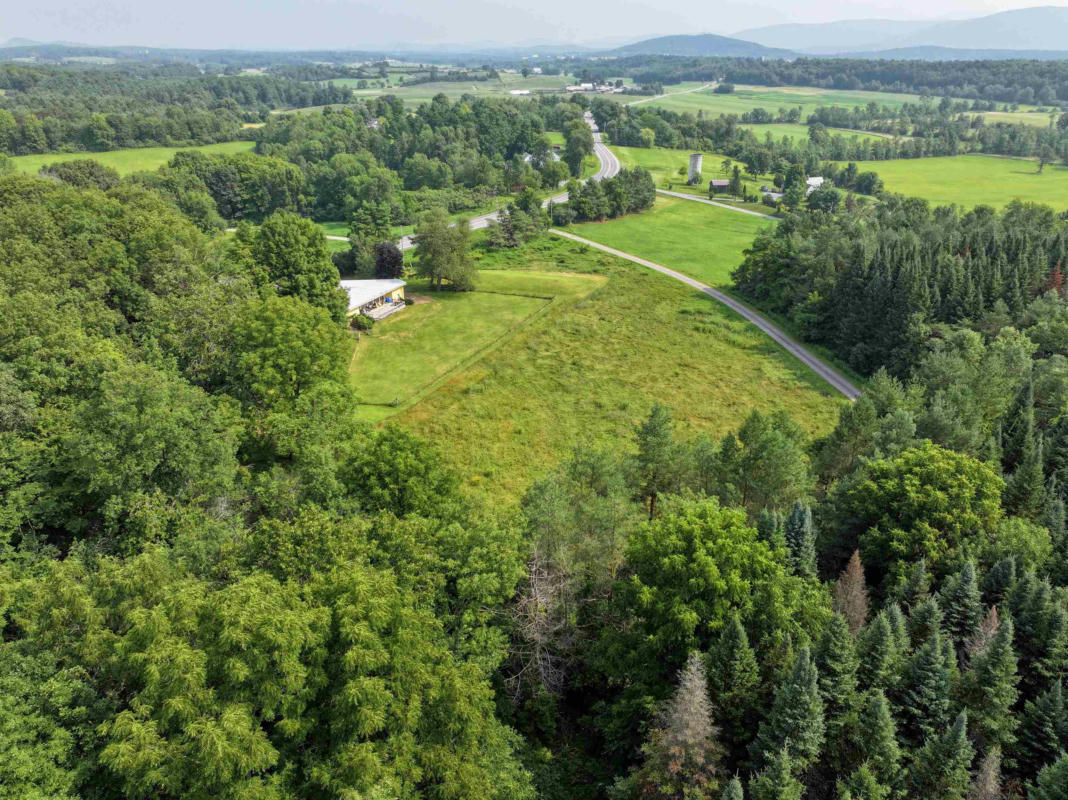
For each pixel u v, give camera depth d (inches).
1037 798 1245.7
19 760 1052.5
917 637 1691.7
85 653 1263.5
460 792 1256.2
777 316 5497.1
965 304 4156.0
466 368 4266.7
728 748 1494.8
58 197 3553.2
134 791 1095.0
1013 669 1471.5
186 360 2859.3
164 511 1903.3
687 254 7121.1
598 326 5078.7
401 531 1662.2
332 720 1222.9
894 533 2028.8
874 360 4456.2
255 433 2662.4
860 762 1416.1
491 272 6181.1
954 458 2158.0
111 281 3068.4
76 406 2213.3
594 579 1884.8
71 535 2118.6
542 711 1707.7
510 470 3314.5
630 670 1621.6
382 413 3710.6
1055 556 1951.3
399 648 1283.2
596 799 1593.3
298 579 1514.5
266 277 3892.7
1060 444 2536.9
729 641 1491.1
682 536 1663.4
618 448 3503.9
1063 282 4281.5
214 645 1173.1
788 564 1866.4
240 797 1074.7
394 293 5191.9
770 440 2354.8
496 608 1771.7
